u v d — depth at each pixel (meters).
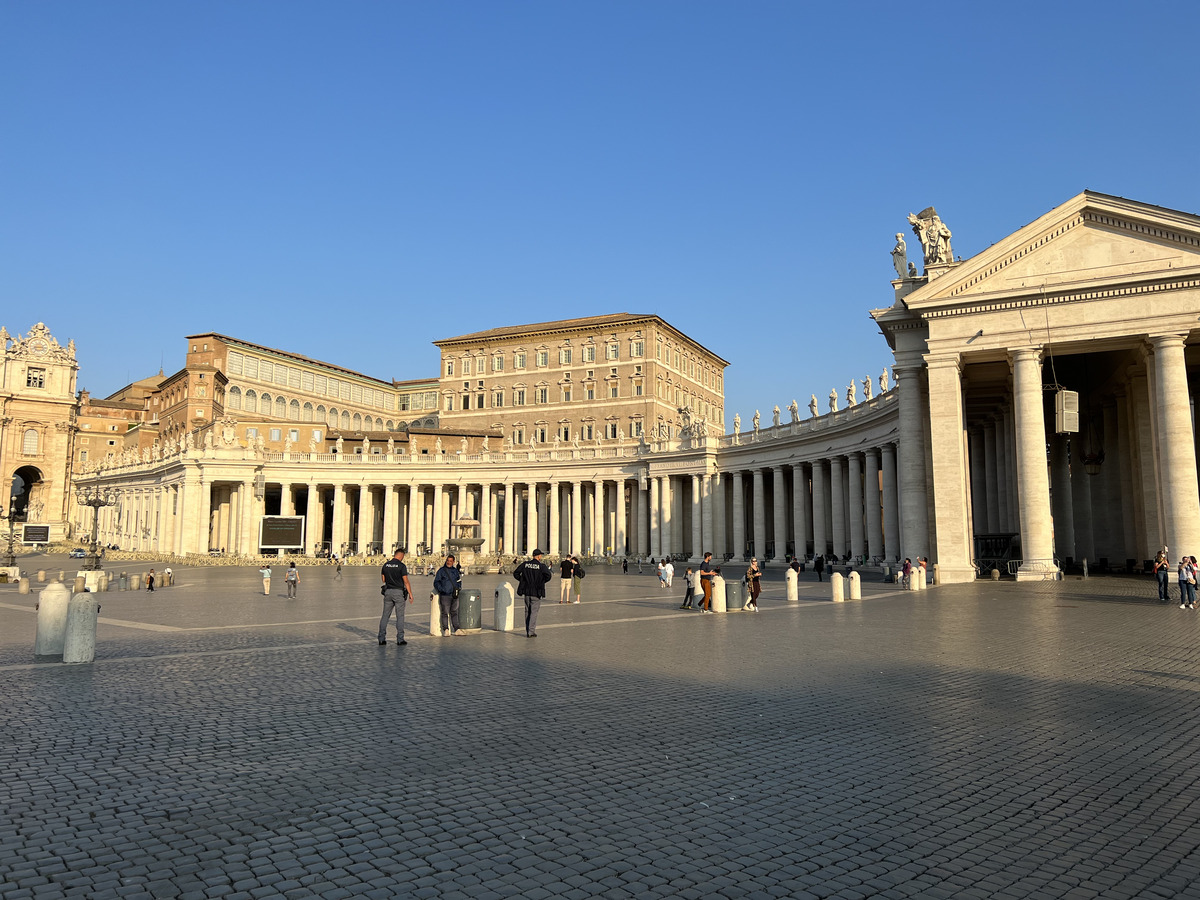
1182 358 35.88
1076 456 53.59
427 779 8.27
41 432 121.50
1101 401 50.56
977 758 8.91
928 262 43.62
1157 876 5.95
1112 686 12.72
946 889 5.75
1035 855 6.33
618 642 18.89
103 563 82.50
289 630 22.28
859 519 58.69
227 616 26.89
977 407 54.66
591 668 15.07
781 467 69.38
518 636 20.31
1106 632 19.23
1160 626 20.14
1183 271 35.75
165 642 19.44
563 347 117.38
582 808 7.42
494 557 72.69
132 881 5.87
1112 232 37.75
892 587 38.62
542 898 5.61
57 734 10.11
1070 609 24.73
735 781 8.18
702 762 8.84
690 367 126.00
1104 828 6.87
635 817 7.19
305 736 10.00
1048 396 51.53
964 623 21.80
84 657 15.86
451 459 91.69
